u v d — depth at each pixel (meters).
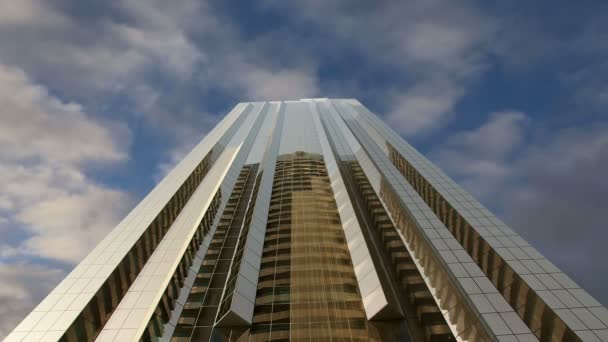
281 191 57.09
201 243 41.81
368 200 50.12
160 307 29.95
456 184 43.34
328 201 53.28
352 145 72.75
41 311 27.78
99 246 35.81
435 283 31.03
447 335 26.73
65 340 25.84
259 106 115.88
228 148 73.25
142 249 37.00
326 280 34.91
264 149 75.12
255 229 43.69
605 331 22.45
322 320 29.52
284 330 28.78
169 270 35.41
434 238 33.75
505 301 26.12
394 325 28.20
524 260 29.20
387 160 58.00
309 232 44.25
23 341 25.30
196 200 50.53
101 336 27.95
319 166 67.62
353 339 27.48
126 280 33.41
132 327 28.70
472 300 26.17
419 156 53.62
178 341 28.55
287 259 38.84
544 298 25.25
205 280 36.62
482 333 24.53
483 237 32.44
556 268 28.12
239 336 28.58
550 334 23.56
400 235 39.56
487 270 30.30
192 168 55.91
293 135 86.94
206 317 30.98
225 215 49.88
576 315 23.66
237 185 58.72
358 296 32.34
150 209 43.09
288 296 32.81
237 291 31.88
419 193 45.22
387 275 33.50
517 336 23.41
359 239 40.34
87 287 30.22
